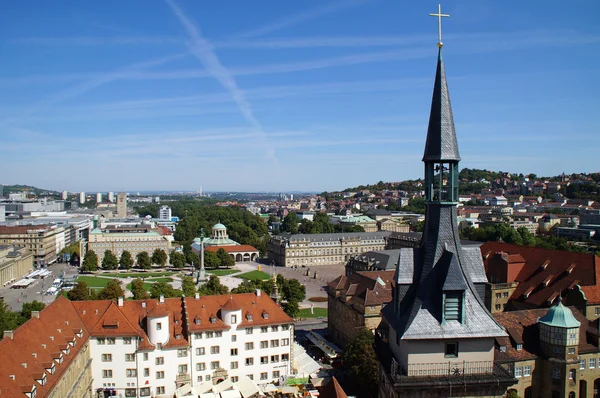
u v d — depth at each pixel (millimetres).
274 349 117562
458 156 45688
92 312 111750
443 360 42969
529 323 100312
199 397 98750
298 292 182250
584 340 97750
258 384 115750
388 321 48156
